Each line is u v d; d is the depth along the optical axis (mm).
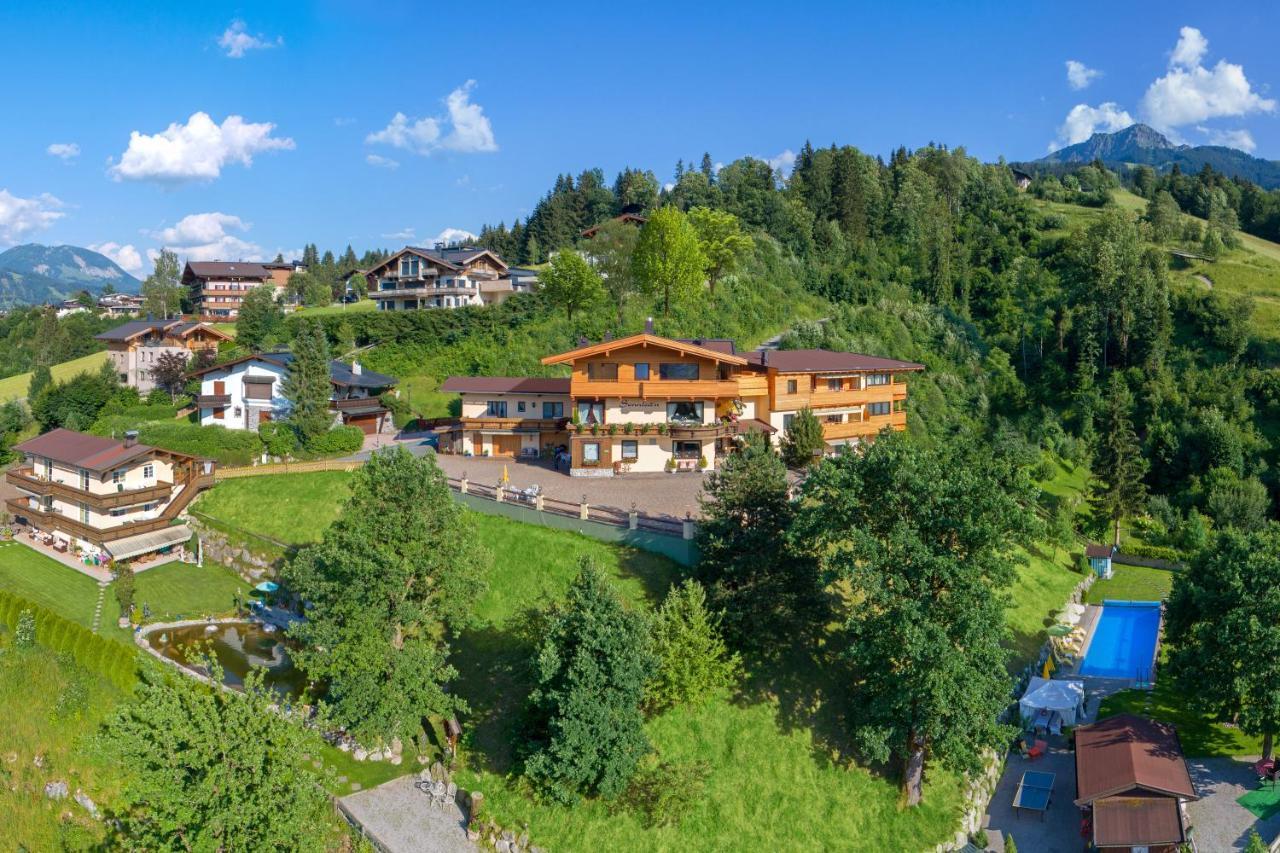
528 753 35625
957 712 34000
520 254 161750
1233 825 36000
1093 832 34344
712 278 112250
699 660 36938
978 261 133625
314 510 58531
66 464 61281
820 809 35438
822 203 143500
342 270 191250
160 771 26641
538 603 44500
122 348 104562
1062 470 88312
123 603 49969
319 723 34219
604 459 62812
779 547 39438
